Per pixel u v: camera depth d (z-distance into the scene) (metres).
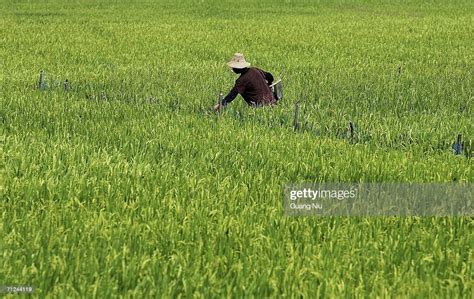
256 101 15.87
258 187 10.05
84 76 21.72
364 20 44.31
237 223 8.53
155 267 7.36
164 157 11.75
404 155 11.93
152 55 27.98
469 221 9.06
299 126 14.48
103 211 8.98
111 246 7.83
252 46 31.09
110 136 13.08
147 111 15.72
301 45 31.59
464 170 11.04
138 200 9.34
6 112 15.35
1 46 30.64
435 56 28.25
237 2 58.38
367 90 18.84
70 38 33.81
